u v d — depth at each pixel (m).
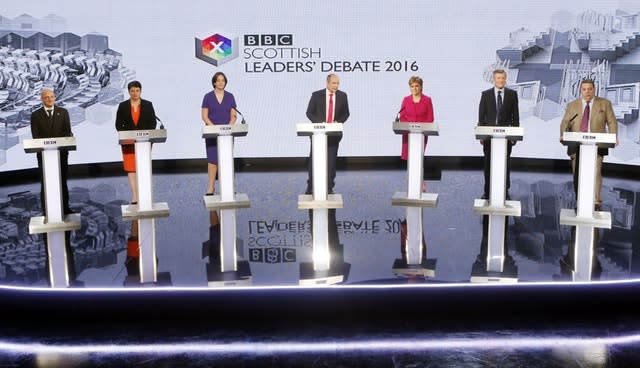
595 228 6.99
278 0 10.55
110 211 7.92
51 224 7.09
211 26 10.59
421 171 8.05
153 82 10.62
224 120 8.49
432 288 5.16
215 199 8.16
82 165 10.57
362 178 9.80
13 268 5.79
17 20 9.85
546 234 6.79
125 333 4.97
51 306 5.13
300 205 7.93
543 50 10.38
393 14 10.59
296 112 10.80
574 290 5.17
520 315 5.19
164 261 5.96
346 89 10.75
